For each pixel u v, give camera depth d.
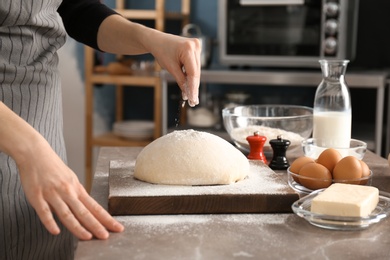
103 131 3.73
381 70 3.21
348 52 3.09
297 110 1.89
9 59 1.37
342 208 1.09
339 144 1.68
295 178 1.35
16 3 1.33
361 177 1.32
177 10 3.55
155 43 1.51
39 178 0.99
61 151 1.55
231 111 1.88
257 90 3.50
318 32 3.03
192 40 1.46
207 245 1.02
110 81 3.33
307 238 1.05
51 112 1.47
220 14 3.16
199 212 1.17
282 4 3.05
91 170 3.43
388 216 1.16
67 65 3.64
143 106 3.67
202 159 1.25
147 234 1.06
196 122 3.22
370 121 3.37
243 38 3.15
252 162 1.45
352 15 3.10
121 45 1.63
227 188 1.22
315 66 3.11
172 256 0.97
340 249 1.00
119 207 1.16
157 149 1.28
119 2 3.46
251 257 0.97
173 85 3.57
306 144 1.60
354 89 3.36
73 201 1.00
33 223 1.40
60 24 1.52
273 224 1.12
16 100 1.36
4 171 1.33
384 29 3.31
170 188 1.22
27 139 1.02
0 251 1.35
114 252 0.98
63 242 1.51
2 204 1.33
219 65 3.52
